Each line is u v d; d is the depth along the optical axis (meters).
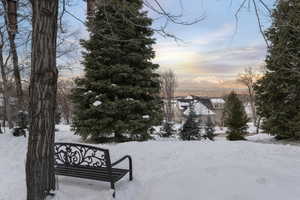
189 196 2.80
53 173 3.17
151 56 9.27
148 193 3.12
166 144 6.49
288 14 4.04
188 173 3.46
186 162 4.66
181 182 3.18
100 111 8.26
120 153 5.50
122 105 8.31
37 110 2.93
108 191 3.28
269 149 5.80
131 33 8.63
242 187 2.81
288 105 11.11
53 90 3.03
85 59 8.75
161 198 2.90
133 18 8.23
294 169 3.90
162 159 4.96
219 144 6.47
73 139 9.12
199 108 38.38
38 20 2.85
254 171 3.32
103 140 8.73
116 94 8.73
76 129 8.76
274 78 11.20
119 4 5.32
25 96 12.99
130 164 3.77
